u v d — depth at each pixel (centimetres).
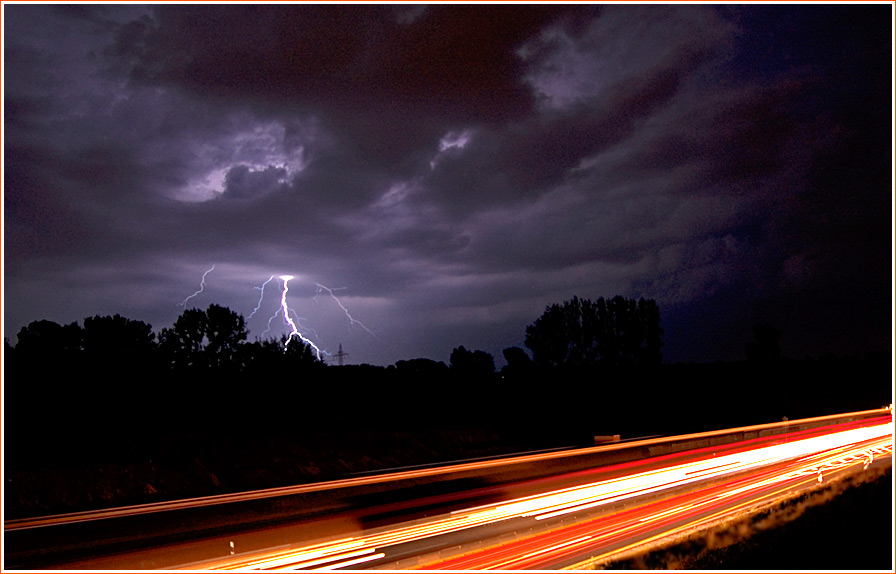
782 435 4147
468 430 4888
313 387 5088
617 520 1858
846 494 2100
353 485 2861
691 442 3866
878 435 3697
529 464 3341
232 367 4853
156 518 2186
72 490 2764
